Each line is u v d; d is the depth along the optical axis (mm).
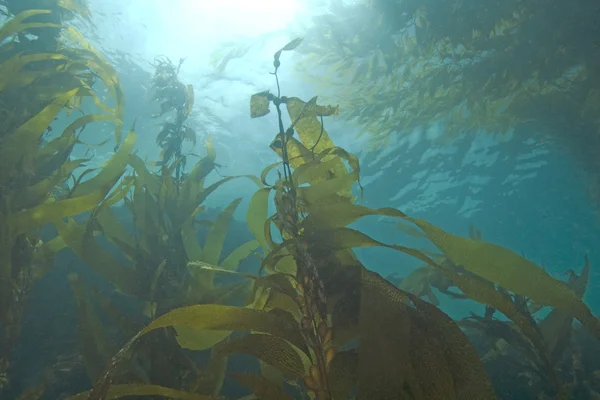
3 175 2352
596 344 5141
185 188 2965
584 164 12094
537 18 7168
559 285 1332
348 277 1481
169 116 10797
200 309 1342
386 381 1210
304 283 1490
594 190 13273
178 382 2186
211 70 10383
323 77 9461
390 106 10242
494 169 16109
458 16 7117
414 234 3740
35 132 2508
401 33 7938
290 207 1701
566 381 4500
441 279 4012
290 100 2121
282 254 1722
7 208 2299
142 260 2545
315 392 1321
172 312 1318
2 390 2404
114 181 2615
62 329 3523
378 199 18047
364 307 1349
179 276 2555
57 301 3791
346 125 11758
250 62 9688
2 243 2250
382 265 23516
